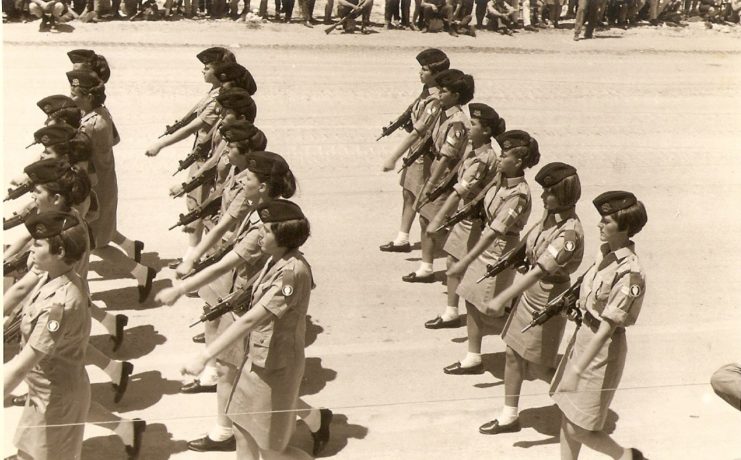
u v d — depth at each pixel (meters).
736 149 11.57
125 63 12.86
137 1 15.07
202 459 5.47
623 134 11.82
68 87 11.41
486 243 6.30
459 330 7.33
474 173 6.82
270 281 4.86
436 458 5.58
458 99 7.70
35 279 5.18
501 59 14.13
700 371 6.75
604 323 5.07
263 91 12.39
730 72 14.04
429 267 8.14
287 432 5.06
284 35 14.90
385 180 10.40
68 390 4.84
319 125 11.47
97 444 5.21
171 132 7.99
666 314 7.77
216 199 6.83
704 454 5.65
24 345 4.78
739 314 7.82
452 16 15.36
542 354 5.68
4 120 9.89
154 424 5.73
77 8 14.73
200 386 6.19
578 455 5.56
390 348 6.95
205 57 7.74
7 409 5.33
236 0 15.66
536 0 15.69
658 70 13.97
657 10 16.48
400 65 13.79
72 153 6.60
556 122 11.99
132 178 9.89
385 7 15.46
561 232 5.56
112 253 7.37
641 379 6.59
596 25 15.98
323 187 10.02
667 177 10.66
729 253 8.98
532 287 5.66
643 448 5.68
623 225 5.02
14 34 13.57
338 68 13.52
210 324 5.92
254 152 5.64
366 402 6.09
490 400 6.16
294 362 5.00
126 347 6.77
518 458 5.61
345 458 5.45
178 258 8.27
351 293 7.85
